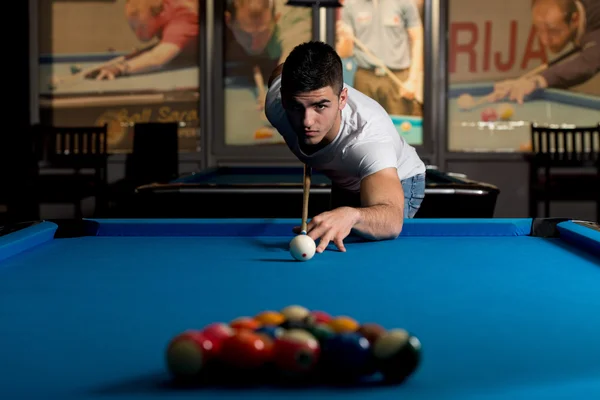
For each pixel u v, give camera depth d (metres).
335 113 1.89
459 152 6.02
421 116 6.00
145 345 1.01
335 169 2.17
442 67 5.98
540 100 6.00
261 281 1.45
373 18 5.91
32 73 6.00
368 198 1.97
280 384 0.84
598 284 1.43
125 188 6.04
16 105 6.02
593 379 0.86
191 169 6.04
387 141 2.07
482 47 5.97
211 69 5.97
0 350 0.99
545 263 1.65
